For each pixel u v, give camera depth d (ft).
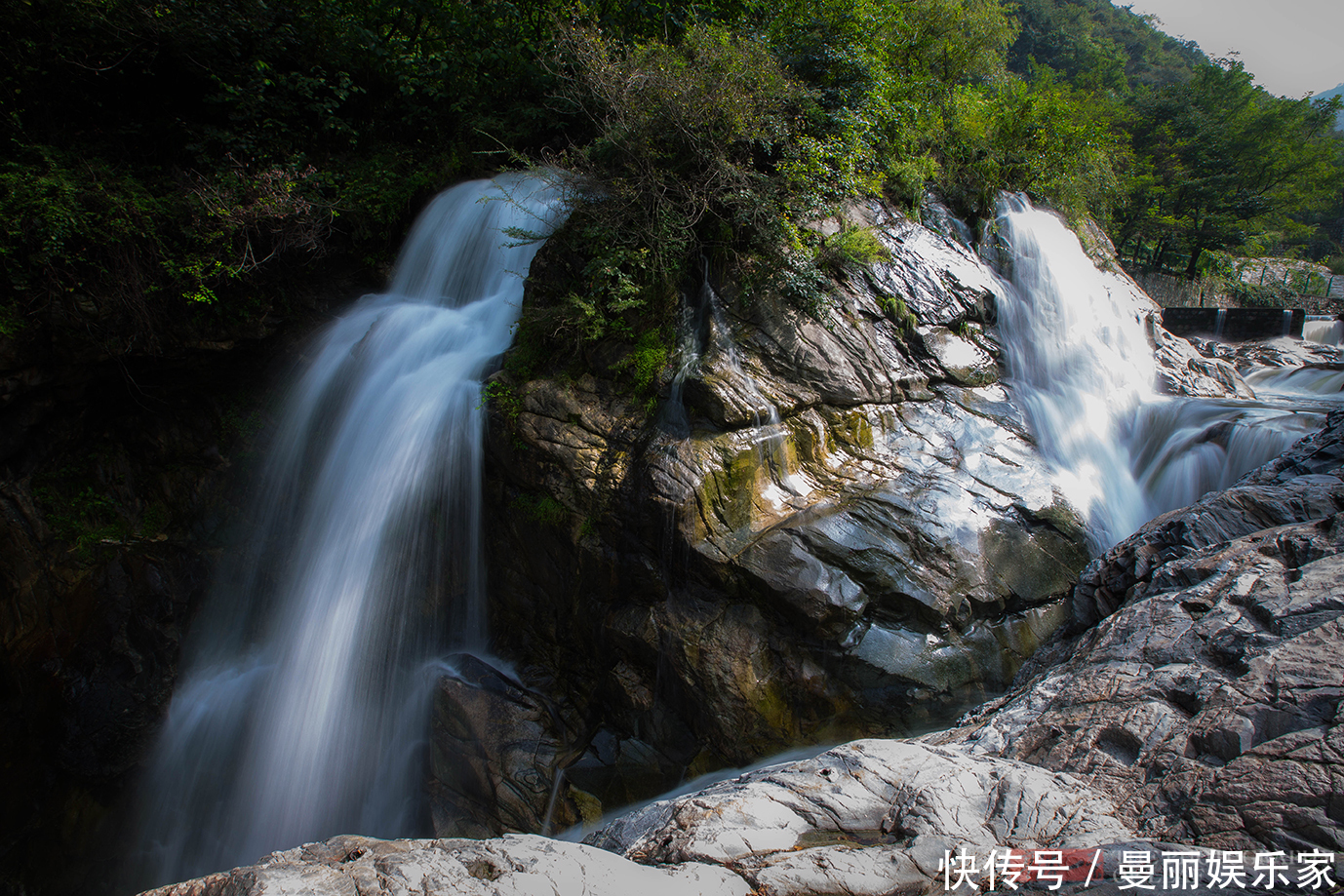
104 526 29.55
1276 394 42.27
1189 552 13.20
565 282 27.22
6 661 26.00
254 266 30.81
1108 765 9.23
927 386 28.63
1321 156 108.78
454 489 27.35
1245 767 8.12
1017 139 39.06
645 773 22.43
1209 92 115.75
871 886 7.61
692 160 26.53
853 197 31.22
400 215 37.68
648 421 24.38
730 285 26.89
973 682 21.75
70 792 27.14
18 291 26.12
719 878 7.70
